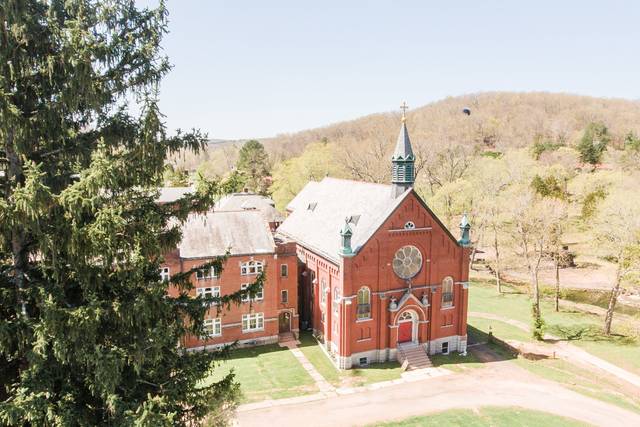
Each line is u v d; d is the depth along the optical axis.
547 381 42.34
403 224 44.31
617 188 73.19
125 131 17.28
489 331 55.31
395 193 45.00
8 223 14.10
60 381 16.98
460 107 182.88
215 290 46.84
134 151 16.84
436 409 36.94
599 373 44.34
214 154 179.62
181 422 19.58
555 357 47.88
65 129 15.66
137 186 17.88
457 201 82.62
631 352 49.53
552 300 70.00
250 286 21.36
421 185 105.69
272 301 49.06
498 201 73.50
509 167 84.44
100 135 16.83
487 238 82.06
